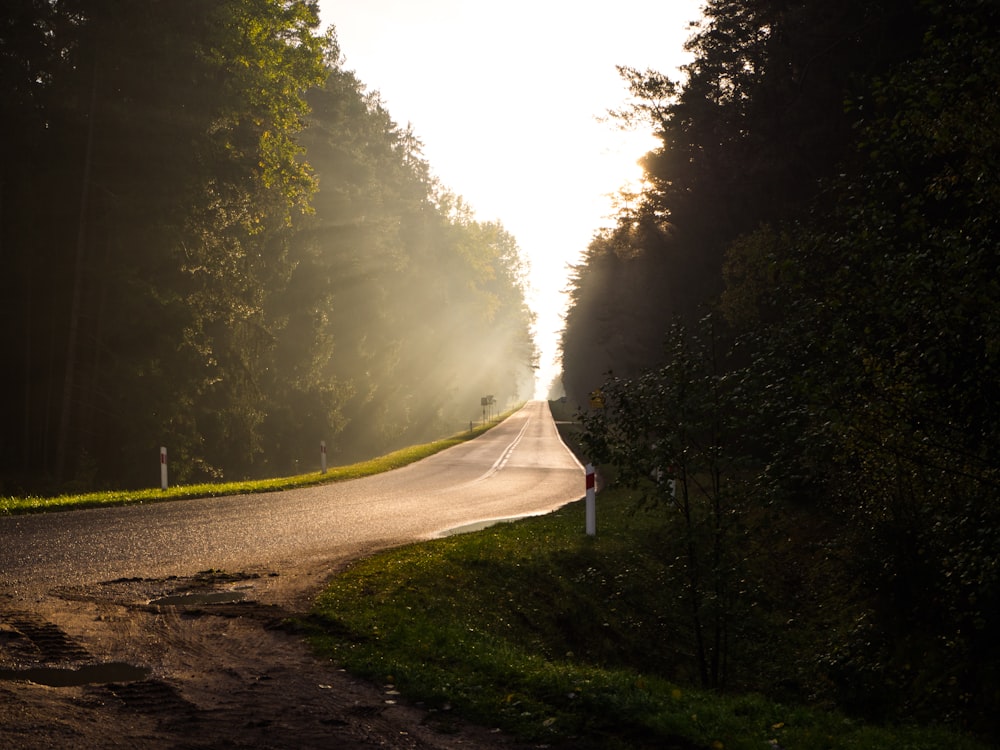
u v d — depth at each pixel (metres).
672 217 37.50
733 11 26.00
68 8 31.47
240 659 7.10
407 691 6.44
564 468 34.47
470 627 9.56
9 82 30.62
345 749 5.22
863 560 11.65
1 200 31.88
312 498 20.89
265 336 42.31
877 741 6.46
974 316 7.91
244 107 31.86
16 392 34.50
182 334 32.97
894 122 9.00
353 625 8.34
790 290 9.21
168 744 5.10
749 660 11.98
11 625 7.86
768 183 26.08
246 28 31.95
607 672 8.05
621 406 9.76
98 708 5.68
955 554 8.84
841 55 20.94
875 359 8.41
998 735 8.59
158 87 31.64
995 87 8.52
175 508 17.67
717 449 9.38
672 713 6.38
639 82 35.53
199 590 9.85
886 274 8.45
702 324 9.91
